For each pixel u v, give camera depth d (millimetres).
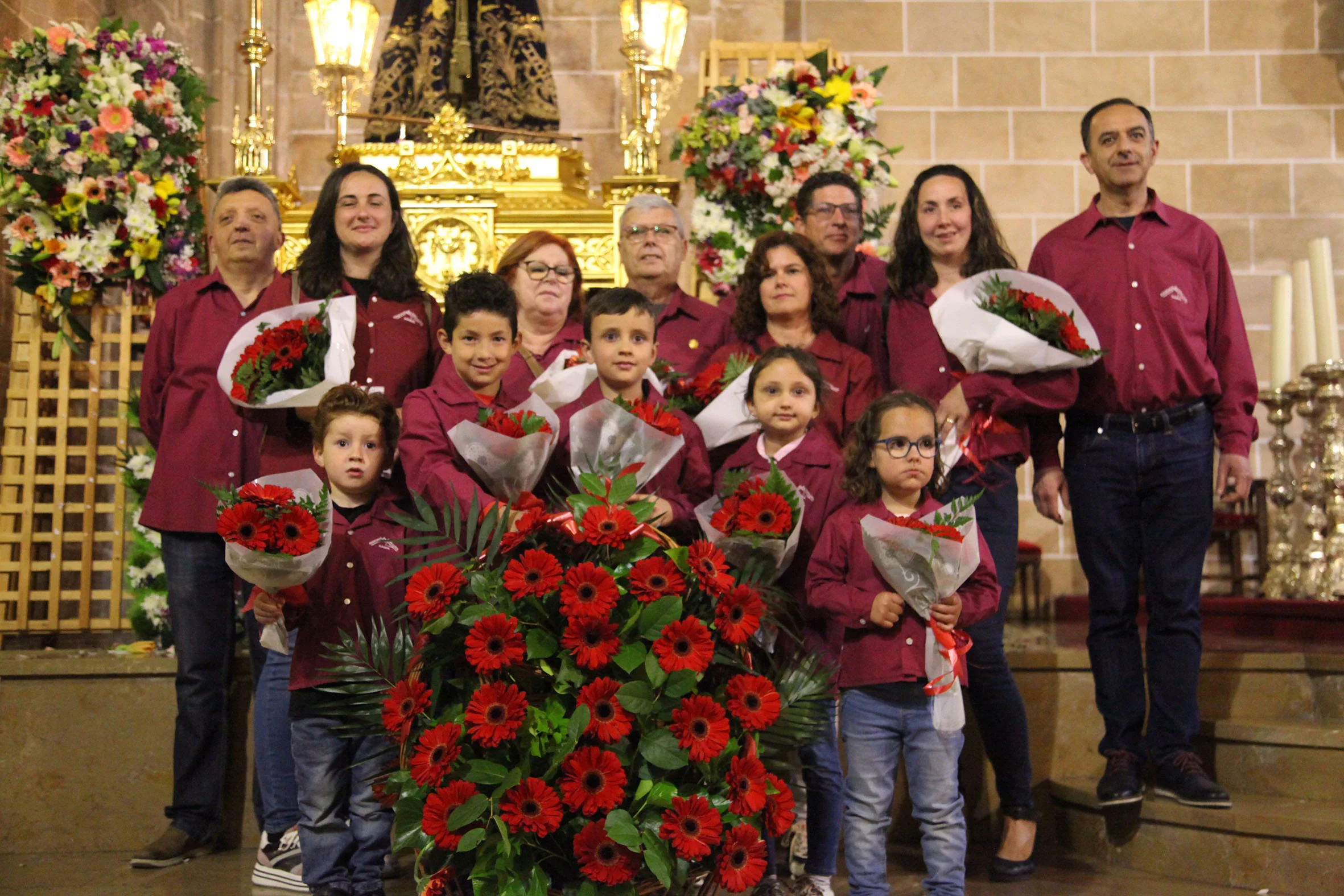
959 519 2773
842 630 3109
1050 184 7465
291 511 2678
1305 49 7465
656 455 2811
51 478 4820
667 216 4059
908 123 7492
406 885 3383
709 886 2328
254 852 3779
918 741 2881
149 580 4410
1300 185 7426
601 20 7285
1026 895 3230
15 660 3926
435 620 2346
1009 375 3412
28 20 5262
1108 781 3523
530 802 2209
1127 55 7488
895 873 3473
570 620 2293
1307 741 3525
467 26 6043
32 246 4676
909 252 3709
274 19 7188
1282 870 3221
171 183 4754
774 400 3148
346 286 3666
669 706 2311
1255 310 7395
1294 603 4961
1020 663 4004
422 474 2955
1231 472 3578
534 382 3447
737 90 5445
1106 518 3605
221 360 3572
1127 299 3582
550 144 6098
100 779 3898
